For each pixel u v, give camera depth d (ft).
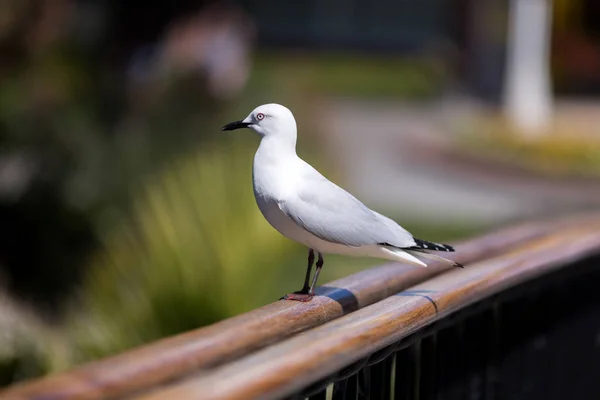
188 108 37.17
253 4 127.13
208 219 26.07
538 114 78.64
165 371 7.56
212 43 42.88
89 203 35.27
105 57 45.34
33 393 6.70
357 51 130.41
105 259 28.45
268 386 7.55
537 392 14.56
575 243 14.57
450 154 61.16
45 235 36.14
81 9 47.83
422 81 101.45
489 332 13.23
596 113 92.53
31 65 42.88
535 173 56.54
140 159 34.71
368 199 44.78
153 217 26.61
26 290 35.06
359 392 10.89
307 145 35.65
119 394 7.06
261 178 12.28
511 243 14.94
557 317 14.90
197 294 24.94
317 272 12.52
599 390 16.17
